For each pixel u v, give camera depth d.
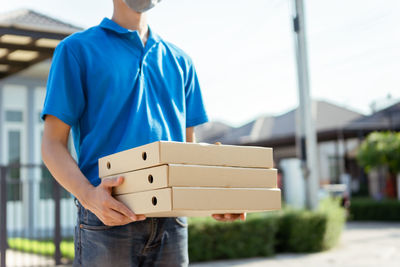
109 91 1.39
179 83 1.58
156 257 1.41
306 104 7.98
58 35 3.50
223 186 1.22
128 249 1.34
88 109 1.40
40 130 9.73
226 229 6.74
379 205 14.34
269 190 1.31
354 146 23.84
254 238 6.93
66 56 1.38
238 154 1.27
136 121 1.39
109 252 1.32
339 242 8.29
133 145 1.37
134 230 1.34
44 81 9.05
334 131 19.27
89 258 1.35
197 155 1.17
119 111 1.39
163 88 1.50
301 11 7.99
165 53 1.58
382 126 19.50
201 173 1.17
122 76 1.41
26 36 3.68
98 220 1.33
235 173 1.25
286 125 22.78
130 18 1.49
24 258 6.21
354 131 19.89
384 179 21.11
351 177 23.69
